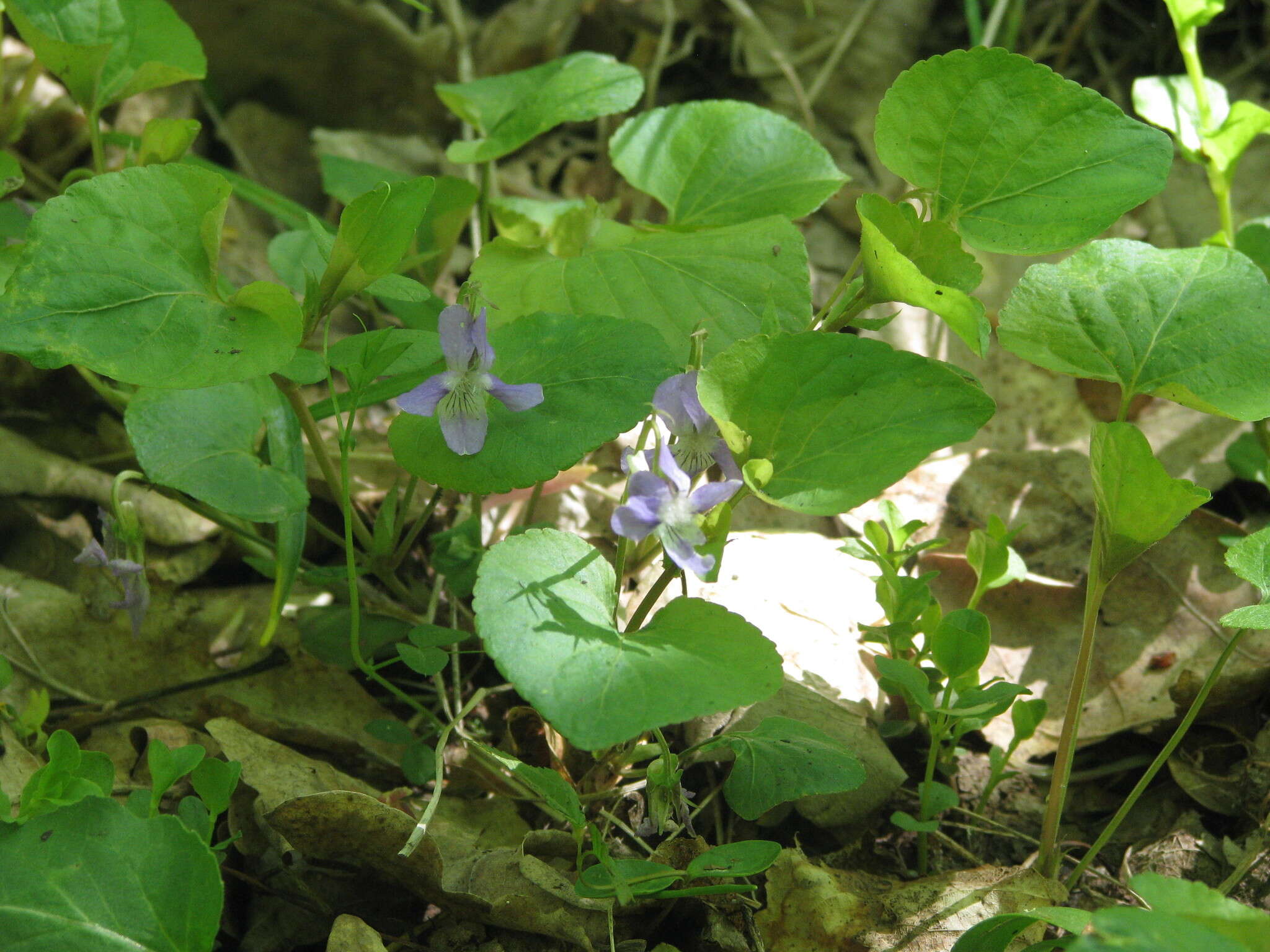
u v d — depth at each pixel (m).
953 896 0.36
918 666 0.38
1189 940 0.29
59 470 0.43
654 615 0.35
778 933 0.36
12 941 0.33
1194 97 0.43
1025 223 0.37
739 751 0.36
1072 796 0.39
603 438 0.36
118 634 0.40
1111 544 0.34
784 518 0.43
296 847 0.35
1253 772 0.38
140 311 0.35
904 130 0.38
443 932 0.36
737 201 0.42
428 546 0.43
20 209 0.43
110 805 0.33
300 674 0.40
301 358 0.37
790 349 0.34
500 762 0.37
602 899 0.35
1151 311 0.36
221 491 0.36
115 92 0.41
